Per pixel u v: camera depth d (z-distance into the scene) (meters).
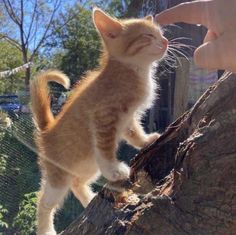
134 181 0.25
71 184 0.29
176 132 0.24
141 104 0.27
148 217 0.20
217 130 0.19
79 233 0.25
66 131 0.27
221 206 0.19
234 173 0.18
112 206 0.23
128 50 0.26
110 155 0.26
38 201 0.33
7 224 0.52
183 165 0.20
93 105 0.26
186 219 0.19
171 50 0.18
